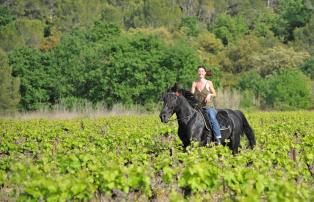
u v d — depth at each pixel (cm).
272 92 5238
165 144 1638
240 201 787
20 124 2758
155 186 1038
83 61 5838
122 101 5328
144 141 1652
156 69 5403
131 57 5444
